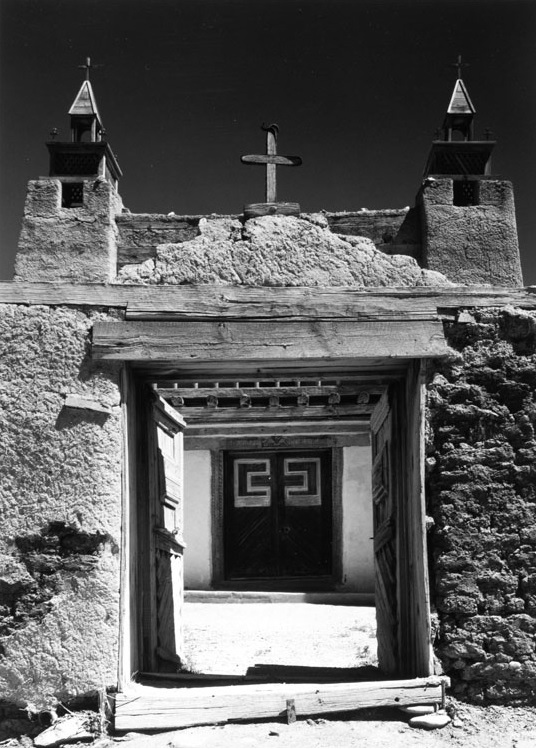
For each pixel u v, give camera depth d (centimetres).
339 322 628
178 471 855
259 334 624
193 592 1476
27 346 616
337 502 1587
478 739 542
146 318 623
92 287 628
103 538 596
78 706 579
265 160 693
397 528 682
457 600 593
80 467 601
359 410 1453
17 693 578
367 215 695
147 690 593
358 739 540
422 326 627
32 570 591
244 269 640
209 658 896
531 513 604
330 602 1454
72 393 611
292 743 536
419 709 572
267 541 1605
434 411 623
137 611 663
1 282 624
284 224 654
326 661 876
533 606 592
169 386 1334
